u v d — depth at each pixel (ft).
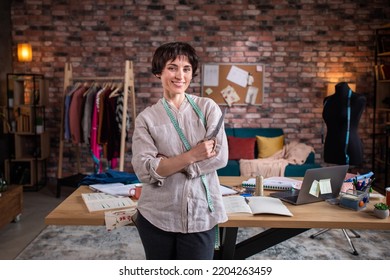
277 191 8.12
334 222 6.06
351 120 14.38
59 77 20.18
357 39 20.11
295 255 10.84
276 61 20.25
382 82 19.45
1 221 12.44
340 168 7.20
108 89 17.37
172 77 5.03
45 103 19.47
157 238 4.97
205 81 20.27
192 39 20.12
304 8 20.01
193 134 5.06
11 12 19.85
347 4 19.97
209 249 5.01
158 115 5.13
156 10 19.97
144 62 20.18
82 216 6.22
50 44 20.04
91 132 17.16
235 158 18.74
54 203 16.60
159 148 5.08
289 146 19.03
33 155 19.52
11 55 19.89
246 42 20.16
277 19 20.07
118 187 7.97
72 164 20.76
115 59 20.15
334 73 20.27
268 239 7.64
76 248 11.29
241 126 20.59
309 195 7.02
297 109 20.48
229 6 20.01
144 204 5.07
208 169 4.96
